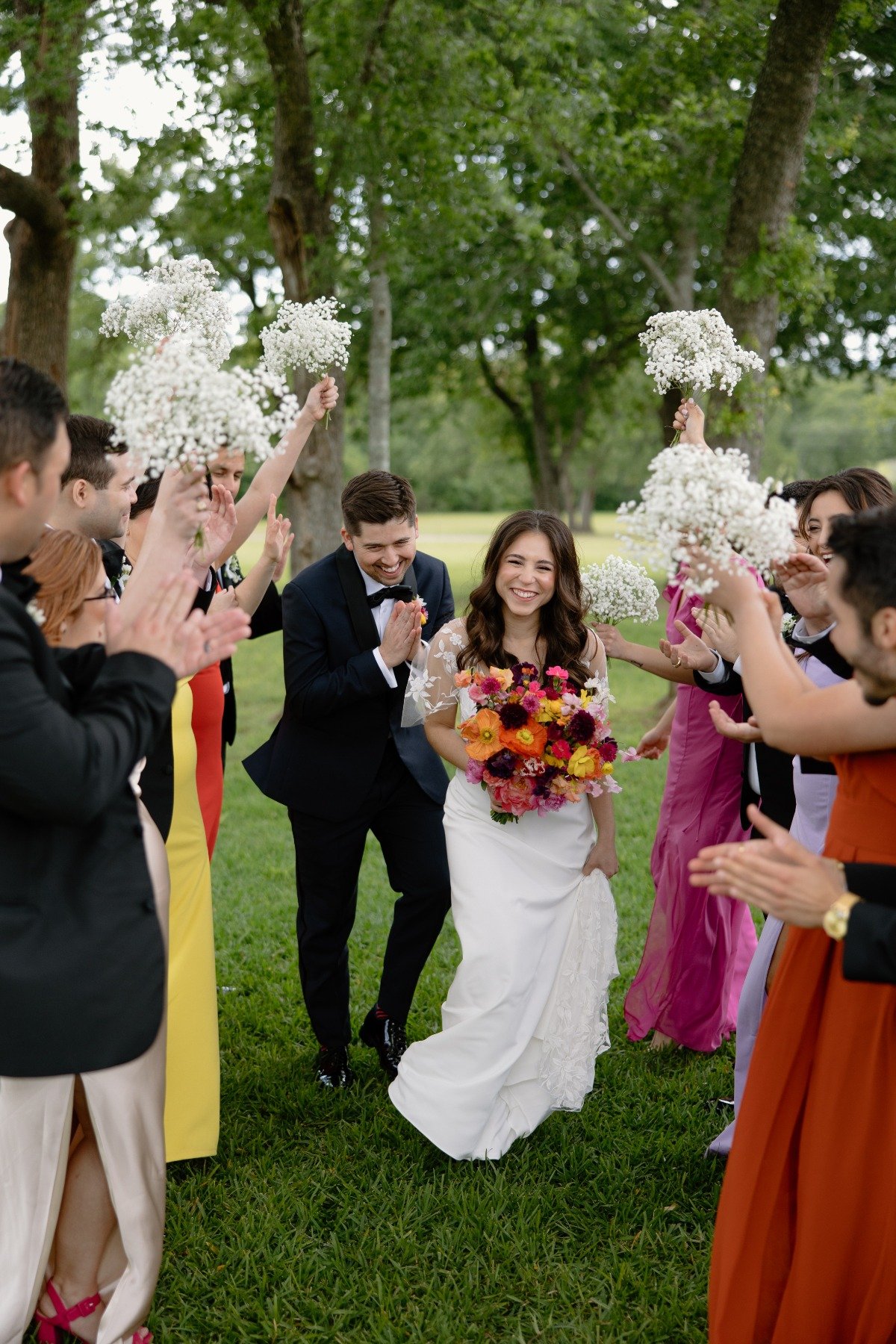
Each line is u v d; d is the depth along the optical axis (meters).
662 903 3.98
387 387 10.79
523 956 3.27
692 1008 3.94
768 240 8.37
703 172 11.10
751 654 2.20
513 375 23.83
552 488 22.72
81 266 15.04
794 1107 2.25
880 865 2.06
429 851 3.82
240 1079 3.82
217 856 6.59
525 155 13.46
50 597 2.59
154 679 2.04
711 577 2.22
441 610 4.00
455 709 3.58
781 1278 2.29
